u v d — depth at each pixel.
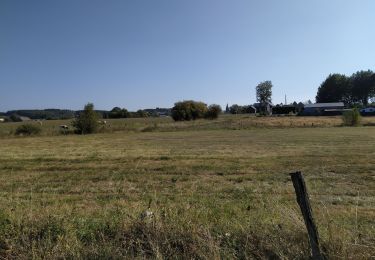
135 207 9.37
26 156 27.80
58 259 5.92
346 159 23.27
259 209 8.95
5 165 22.91
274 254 5.92
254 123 75.25
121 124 73.62
